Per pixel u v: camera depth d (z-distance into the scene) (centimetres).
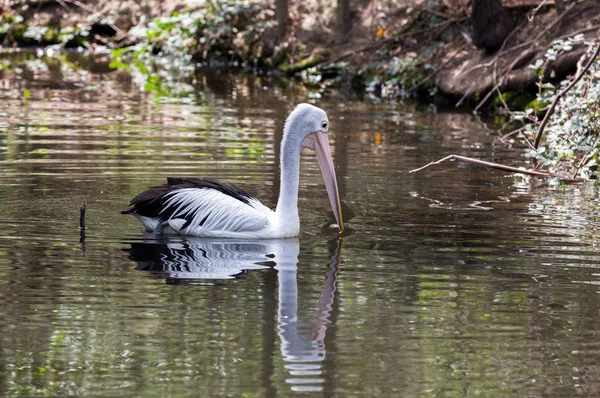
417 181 1522
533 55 2450
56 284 958
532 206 1364
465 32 2723
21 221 1191
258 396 721
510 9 2652
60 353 791
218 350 804
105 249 1086
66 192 1350
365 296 949
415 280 1004
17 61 3133
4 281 962
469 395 730
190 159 1611
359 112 2347
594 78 1733
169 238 1145
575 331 865
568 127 1573
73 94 2456
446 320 887
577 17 2481
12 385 734
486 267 1056
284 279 998
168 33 3322
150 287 959
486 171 1622
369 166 1634
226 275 1005
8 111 2128
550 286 991
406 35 2834
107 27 3534
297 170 1172
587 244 1158
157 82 2781
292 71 3045
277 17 3161
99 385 734
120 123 2008
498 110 2417
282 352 802
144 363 777
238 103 2400
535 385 751
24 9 3566
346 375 761
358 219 1268
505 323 883
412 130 2073
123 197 1330
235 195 1188
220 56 3291
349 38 3014
